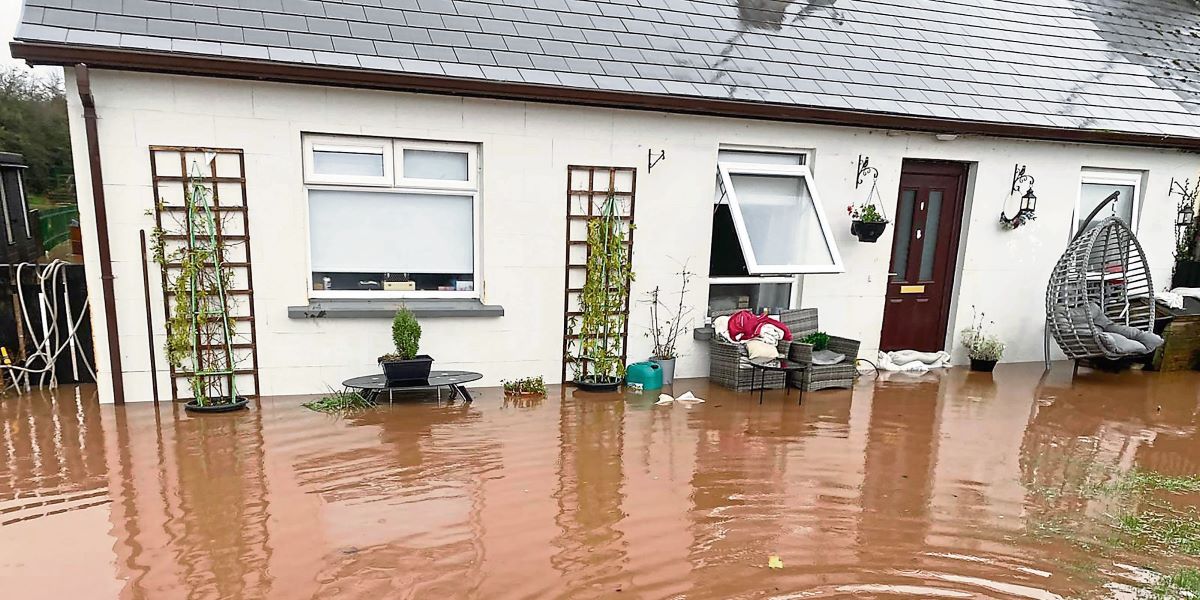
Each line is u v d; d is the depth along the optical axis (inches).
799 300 339.3
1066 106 359.6
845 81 331.6
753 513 185.3
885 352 364.2
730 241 327.6
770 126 315.9
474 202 290.2
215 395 264.4
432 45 274.5
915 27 397.7
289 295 268.7
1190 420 275.4
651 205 306.3
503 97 272.1
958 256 365.4
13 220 296.7
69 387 277.6
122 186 243.6
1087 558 166.7
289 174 260.4
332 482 195.0
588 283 298.8
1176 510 193.5
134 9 243.3
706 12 360.8
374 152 272.8
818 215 311.3
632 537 170.1
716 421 259.8
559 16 321.1
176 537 162.2
